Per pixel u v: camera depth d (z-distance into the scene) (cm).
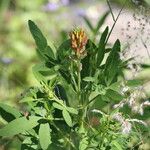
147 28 70
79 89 62
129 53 64
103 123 60
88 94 62
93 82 62
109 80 61
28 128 59
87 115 64
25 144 61
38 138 61
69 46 62
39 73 61
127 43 65
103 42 62
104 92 61
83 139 61
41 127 59
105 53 67
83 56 60
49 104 60
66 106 61
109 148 60
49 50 62
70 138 64
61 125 63
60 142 63
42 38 62
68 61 61
